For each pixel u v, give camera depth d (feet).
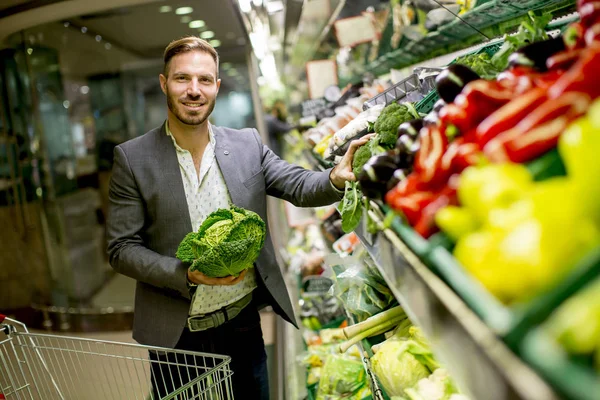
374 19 10.46
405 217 2.96
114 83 18.90
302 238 14.26
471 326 1.85
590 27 2.90
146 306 6.81
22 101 16.28
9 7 14.24
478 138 2.68
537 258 1.83
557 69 2.99
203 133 6.98
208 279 5.98
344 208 4.74
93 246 18.40
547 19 4.40
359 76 13.00
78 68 17.98
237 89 20.94
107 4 13.87
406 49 9.37
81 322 16.66
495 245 2.02
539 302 1.60
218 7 17.44
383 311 6.11
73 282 17.51
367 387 7.02
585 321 1.48
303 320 10.61
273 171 7.33
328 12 12.06
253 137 7.50
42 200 16.88
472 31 6.94
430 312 2.38
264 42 19.21
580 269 1.60
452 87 3.51
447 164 2.83
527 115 2.53
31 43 16.02
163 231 6.83
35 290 17.88
